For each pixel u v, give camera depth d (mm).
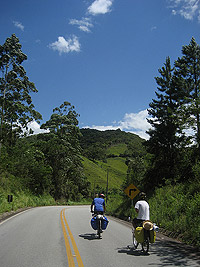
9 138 41844
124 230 13383
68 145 57781
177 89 29125
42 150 55219
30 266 6141
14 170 40312
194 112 22812
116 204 29188
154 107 29812
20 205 27750
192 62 30453
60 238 9922
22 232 11133
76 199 71625
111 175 123688
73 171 60094
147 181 28672
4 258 6844
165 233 12477
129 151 176125
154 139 28016
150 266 6430
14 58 39031
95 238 10266
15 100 39688
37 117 41625
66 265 6281
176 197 16359
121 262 6746
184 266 6488
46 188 51906
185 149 27156
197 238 9641
